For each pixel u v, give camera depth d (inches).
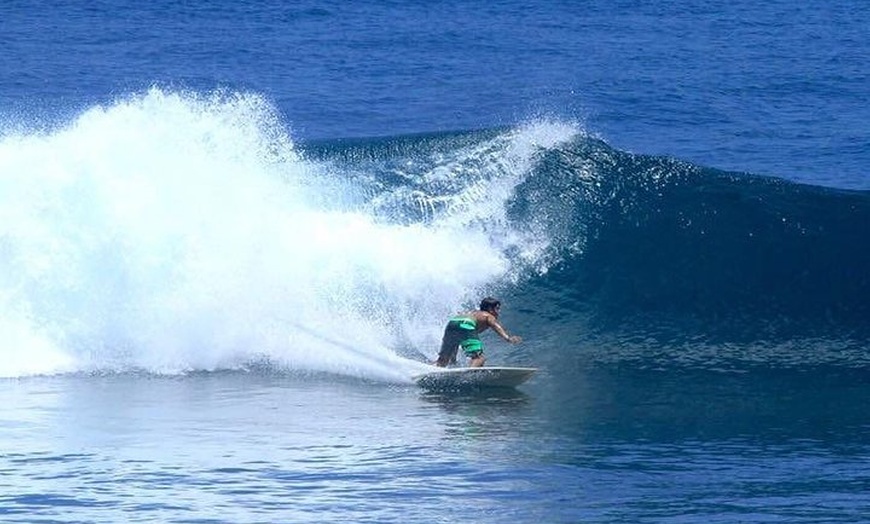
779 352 2674.7
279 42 7519.7
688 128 5615.2
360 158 3243.1
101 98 5816.9
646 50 7564.0
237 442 1974.7
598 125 5649.6
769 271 2952.8
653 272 2957.7
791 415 2187.5
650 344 2723.9
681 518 1633.9
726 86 6535.4
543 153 3230.8
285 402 2244.1
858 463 1886.1
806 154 5073.8
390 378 2429.9
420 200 3080.7
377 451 1930.4
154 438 1989.4
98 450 1918.1
